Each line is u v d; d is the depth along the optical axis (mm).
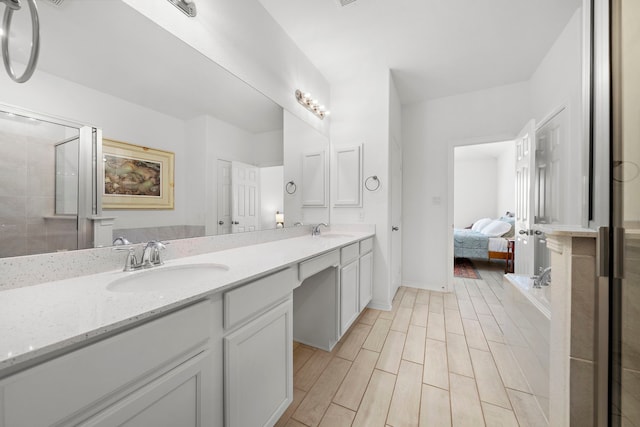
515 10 1879
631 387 776
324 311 1858
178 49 1305
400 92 3160
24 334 500
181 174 1343
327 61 2512
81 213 956
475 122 3111
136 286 999
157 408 655
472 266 4465
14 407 432
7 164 775
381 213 2623
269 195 1989
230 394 877
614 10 825
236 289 906
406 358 1745
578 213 1900
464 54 2404
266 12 1896
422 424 1211
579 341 935
